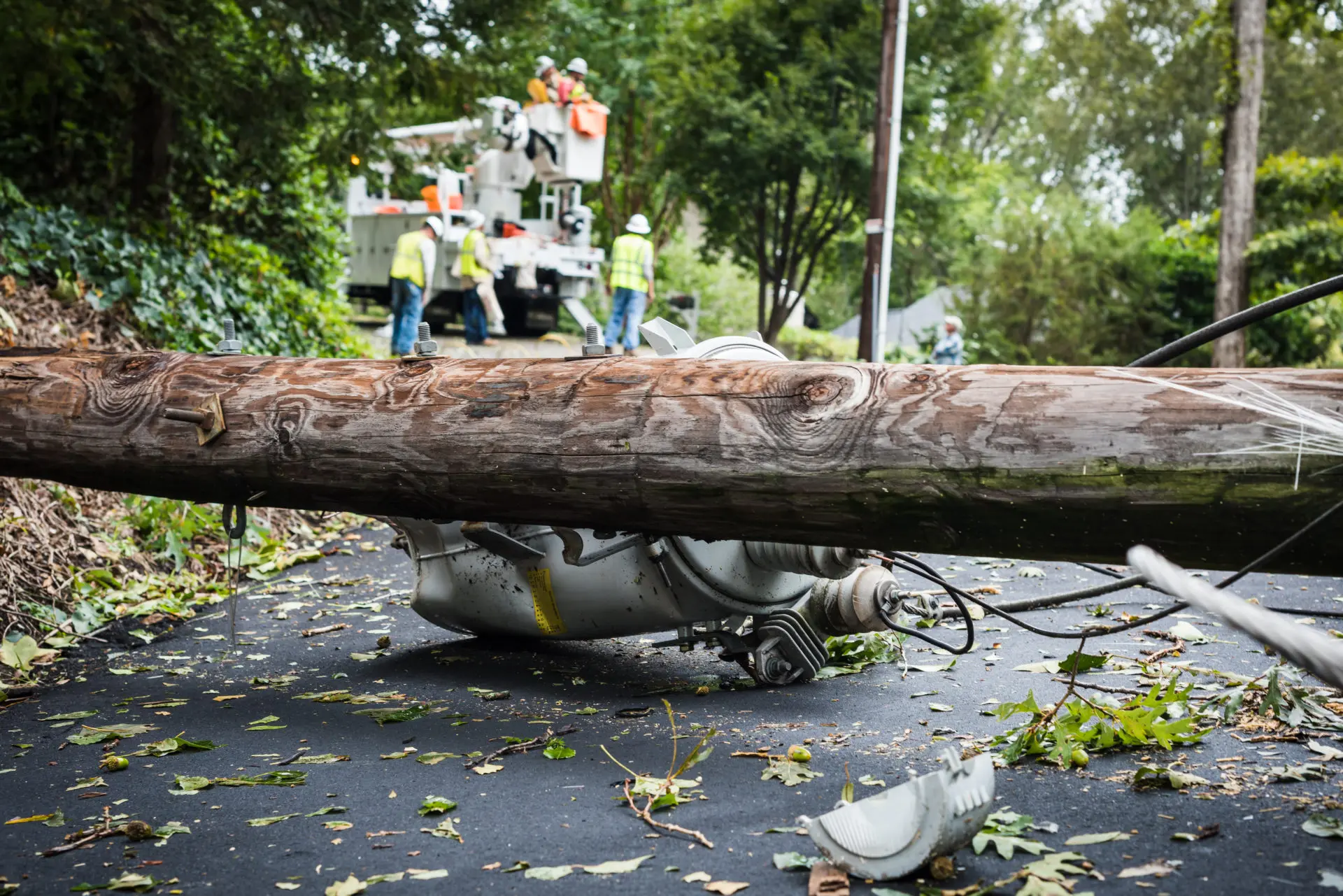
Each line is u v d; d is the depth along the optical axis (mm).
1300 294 3932
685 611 5086
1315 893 2941
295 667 5891
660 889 3129
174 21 11891
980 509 3492
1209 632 5852
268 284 14070
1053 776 3875
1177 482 3188
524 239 19891
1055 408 3373
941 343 23562
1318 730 4211
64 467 5367
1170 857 3182
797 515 3824
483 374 4516
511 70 13836
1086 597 5523
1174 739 4145
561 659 5902
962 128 38406
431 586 5859
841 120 23781
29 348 5594
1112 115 58906
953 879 3115
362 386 4727
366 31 11867
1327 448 3016
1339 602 6520
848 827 3172
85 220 11797
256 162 15055
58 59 11820
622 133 30422
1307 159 22797
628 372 4199
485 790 3980
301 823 3730
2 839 3674
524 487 4305
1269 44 52375
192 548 8414
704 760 4211
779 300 25734
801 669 5219
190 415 4930
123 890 3260
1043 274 28594
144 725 4922
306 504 4957
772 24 24000
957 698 4926
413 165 13938
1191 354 28078
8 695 5492
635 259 17625
